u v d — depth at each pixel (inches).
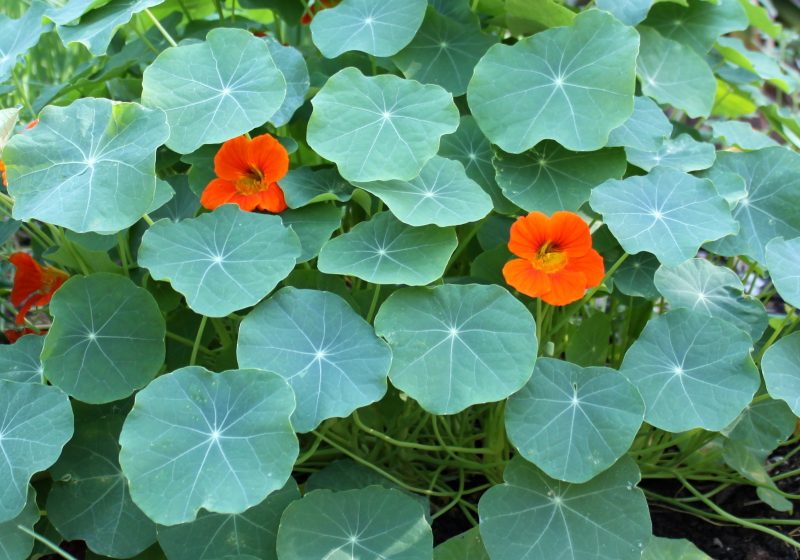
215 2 38.4
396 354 29.3
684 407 29.4
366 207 32.3
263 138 31.1
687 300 31.8
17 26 35.9
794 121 37.9
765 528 31.6
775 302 43.8
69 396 30.2
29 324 36.8
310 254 30.9
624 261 33.5
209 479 27.3
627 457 29.4
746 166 34.0
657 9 37.7
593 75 31.7
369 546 28.7
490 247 34.0
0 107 38.2
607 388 29.3
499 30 38.0
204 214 30.6
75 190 29.0
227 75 31.9
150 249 29.7
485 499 29.0
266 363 28.9
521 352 29.1
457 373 29.1
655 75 35.7
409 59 34.8
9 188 29.3
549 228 29.9
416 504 29.2
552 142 32.9
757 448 31.3
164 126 29.3
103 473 30.1
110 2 33.6
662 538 30.7
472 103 32.3
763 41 63.5
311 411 28.4
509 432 29.1
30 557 30.8
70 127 29.9
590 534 28.9
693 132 37.2
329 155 30.8
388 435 33.3
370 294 32.6
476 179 33.5
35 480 31.1
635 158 33.3
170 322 33.4
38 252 37.3
